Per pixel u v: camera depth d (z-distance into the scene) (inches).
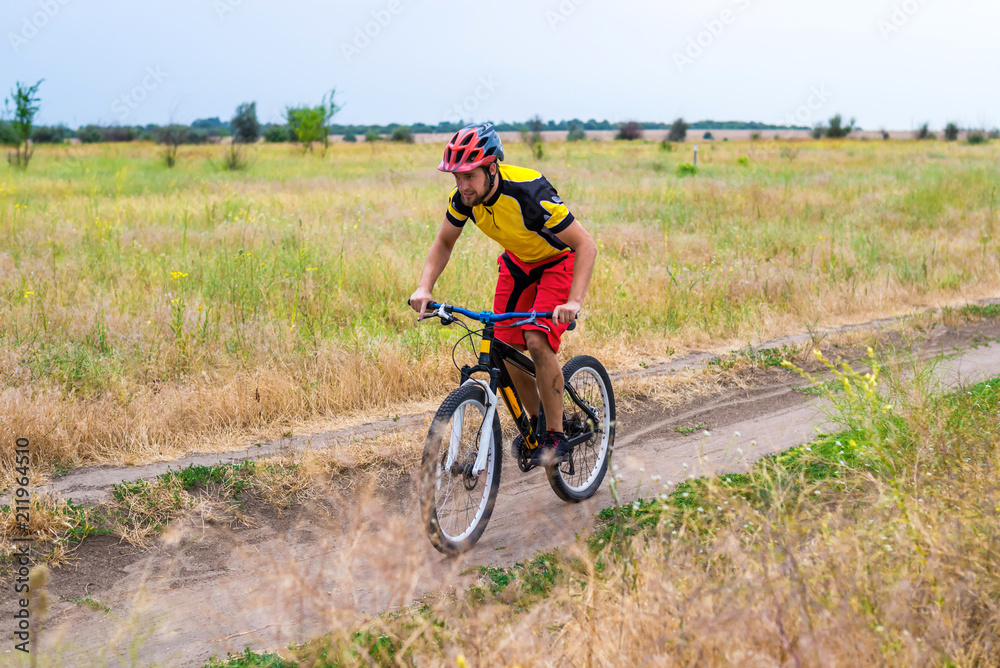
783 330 327.9
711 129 4365.2
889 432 169.8
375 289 328.5
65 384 219.5
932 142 2206.0
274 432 213.0
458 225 157.0
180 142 1312.7
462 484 153.3
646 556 119.6
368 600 133.5
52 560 147.3
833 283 386.0
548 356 155.3
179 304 275.0
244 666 115.6
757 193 670.5
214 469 183.8
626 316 321.7
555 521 166.9
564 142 2262.6
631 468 196.2
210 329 269.6
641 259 409.1
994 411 185.9
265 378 230.2
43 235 399.9
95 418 201.0
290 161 1231.5
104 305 283.0
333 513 170.2
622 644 95.0
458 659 87.0
